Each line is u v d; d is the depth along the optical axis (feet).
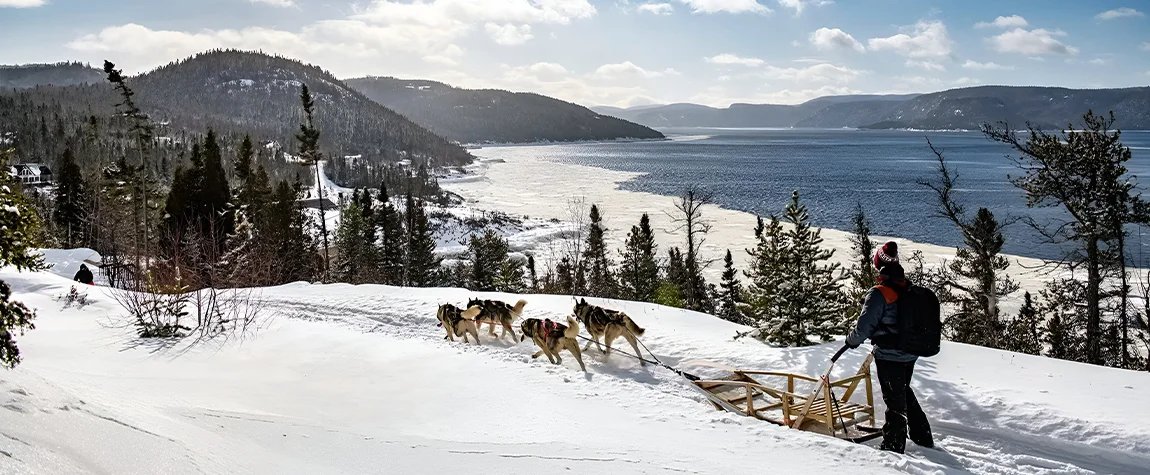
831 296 40.42
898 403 23.07
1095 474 21.15
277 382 30.42
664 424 25.63
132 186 147.84
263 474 13.09
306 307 53.83
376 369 34.17
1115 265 62.64
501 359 37.14
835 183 418.10
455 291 59.11
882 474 20.16
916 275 78.28
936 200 305.32
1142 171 372.17
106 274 89.25
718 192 371.56
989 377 29.01
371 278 148.05
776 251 42.01
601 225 246.68
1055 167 60.34
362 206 208.85
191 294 53.42
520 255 213.05
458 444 20.04
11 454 8.78
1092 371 29.55
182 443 13.65
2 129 493.77
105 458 10.66
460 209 320.50
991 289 70.49
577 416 26.23
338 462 16.06
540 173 597.11
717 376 33.71
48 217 198.29
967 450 23.65
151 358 34.24
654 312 47.80
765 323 39.68
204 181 118.93
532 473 17.04
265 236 125.08
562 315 47.60
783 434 24.07
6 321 16.15
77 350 34.86
